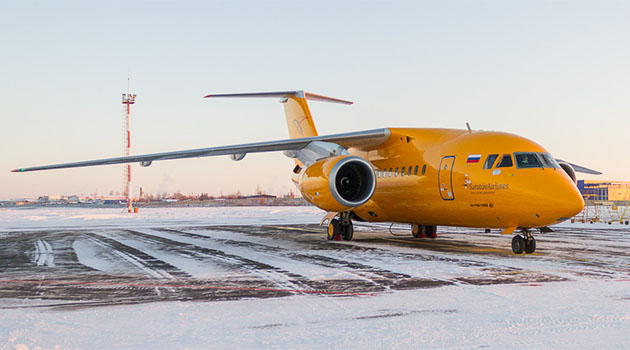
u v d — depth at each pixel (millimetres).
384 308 6395
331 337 5117
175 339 5094
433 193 13820
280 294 7348
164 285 8148
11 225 29062
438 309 6312
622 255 11859
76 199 190000
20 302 6883
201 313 6195
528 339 4961
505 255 11938
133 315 6098
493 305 6504
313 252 12820
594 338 4973
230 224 28219
